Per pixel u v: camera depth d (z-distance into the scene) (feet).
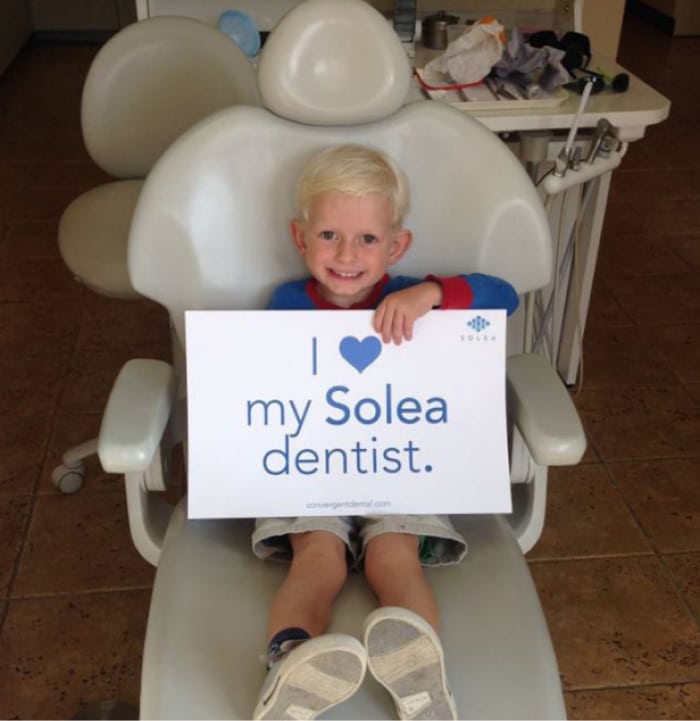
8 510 6.11
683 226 10.18
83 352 7.79
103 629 5.28
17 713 4.82
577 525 6.08
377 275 3.73
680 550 5.90
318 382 3.61
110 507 6.13
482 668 3.15
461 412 3.64
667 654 5.20
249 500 3.62
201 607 3.39
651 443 6.83
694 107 13.60
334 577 3.49
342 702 3.08
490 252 3.84
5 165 11.25
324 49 3.51
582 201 6.40
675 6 16.79
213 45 5.42
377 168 3.59
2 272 8.96
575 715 4.83
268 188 3.72
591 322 8.32
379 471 3.64
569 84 5.76
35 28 15.85
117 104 5.41
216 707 3.03
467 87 5.73
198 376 3.59
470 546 3.69
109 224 5.55
